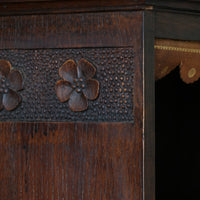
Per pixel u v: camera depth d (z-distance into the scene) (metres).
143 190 1.14
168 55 1.21
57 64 1.19
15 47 1.21
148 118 1.14
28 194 1.20
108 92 1.16
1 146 1.21
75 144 1.17
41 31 1.19
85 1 1.15
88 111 1.17
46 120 1.19
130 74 1.15
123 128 1.15
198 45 1.26
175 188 2.36
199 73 1.29
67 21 1.18
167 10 1.17
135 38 1.14
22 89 1.20
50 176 1.18
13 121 1.21
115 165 1.15
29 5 1.18
